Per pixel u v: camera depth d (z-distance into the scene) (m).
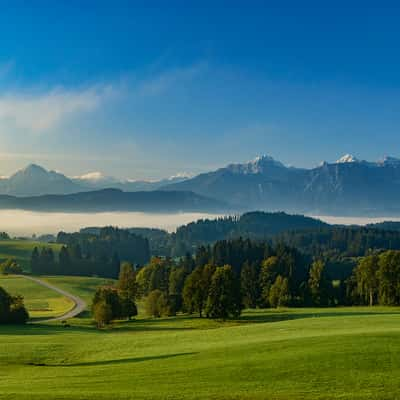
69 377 42.94
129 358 51.94
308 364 41.75
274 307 132.62
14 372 47.28
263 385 37.34
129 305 109.69
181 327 95.81
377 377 37.62
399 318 78.19
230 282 105.94
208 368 43.28
